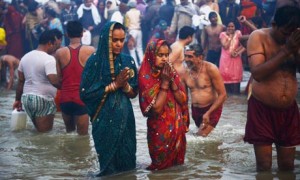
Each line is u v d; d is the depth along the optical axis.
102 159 13.93
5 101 28.30
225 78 31.02
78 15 44.56
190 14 40.22
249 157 15.58
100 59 14.07
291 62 13.18
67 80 19.11
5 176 13.93
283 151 13.55
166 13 43.03
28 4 44.84
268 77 13.19
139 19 44.41
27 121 22.45
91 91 13.98
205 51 35.59
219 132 19.45
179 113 14.40
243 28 33.03
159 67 14.03
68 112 19.33
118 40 14.02
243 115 23.42
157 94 14.05
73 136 19.23
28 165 15.18
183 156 14.65
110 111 13.86
